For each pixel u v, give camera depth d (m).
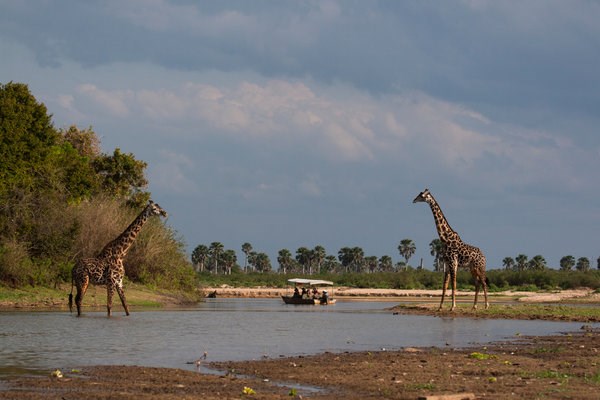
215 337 39.06
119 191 99.31
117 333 39.56
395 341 38.41
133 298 73.44
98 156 103.75
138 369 26.36
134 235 53.66
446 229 64.62
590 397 21.34
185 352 32.09
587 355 31.89
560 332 44.69
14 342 34.59
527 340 39.25
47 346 33.19
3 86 76.94
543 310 61.75
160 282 84.06
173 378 24.55
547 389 22.62
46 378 24.33
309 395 22.05
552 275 161.88
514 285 163.25
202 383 23.73
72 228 73.38
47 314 53.38
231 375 25.69
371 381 24.45
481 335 42.12
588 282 155.38
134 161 102.44
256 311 68.44
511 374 25.89
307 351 33.53
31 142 75.69
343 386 23.61
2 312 55.34
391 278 172.25
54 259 71.75
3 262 66.12
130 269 82.25
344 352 33.12
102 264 52.62
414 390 22.69
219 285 157.38
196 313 61.34
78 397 21.11
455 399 20.92
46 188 76.50
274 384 23.94
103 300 69.31
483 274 64.94
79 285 52.31
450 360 29.75
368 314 63.62
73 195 81.56
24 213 71.50
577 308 65.06
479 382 24.17
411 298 116.62
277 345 35.78
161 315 56.09
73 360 28.83
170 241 87.00
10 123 72.94
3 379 24.14
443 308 65.25
